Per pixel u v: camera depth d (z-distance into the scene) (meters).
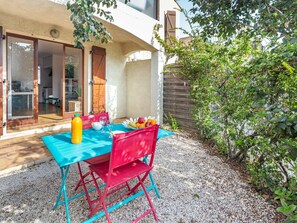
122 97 6.80
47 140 1.94
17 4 3.34
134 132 1.65
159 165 3.08
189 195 2.27
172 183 2.53
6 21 3.97
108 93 6.29
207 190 2.38
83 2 1.98
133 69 6.67
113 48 6.32
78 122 1.86
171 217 1.90
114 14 4.22
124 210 1.98
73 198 2.06
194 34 4.70
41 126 4.70
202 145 4.12
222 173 2.84
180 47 5.04
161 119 5.74
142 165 2.03
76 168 2.84
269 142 2.30
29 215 1.85
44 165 2.94
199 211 1.99
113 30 4.69
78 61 5.77
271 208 2.05
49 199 2.10
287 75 1.98
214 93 3.82
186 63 4.89
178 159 3.34
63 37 5.00
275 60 1.99
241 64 3.35
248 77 2.54
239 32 2.68
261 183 2.37
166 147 3.96
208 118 4.13
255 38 2.66
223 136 3.66
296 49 1.76
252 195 2.29
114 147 1.55
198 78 4.61
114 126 2.50
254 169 2.57
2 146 3.55
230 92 3.28
